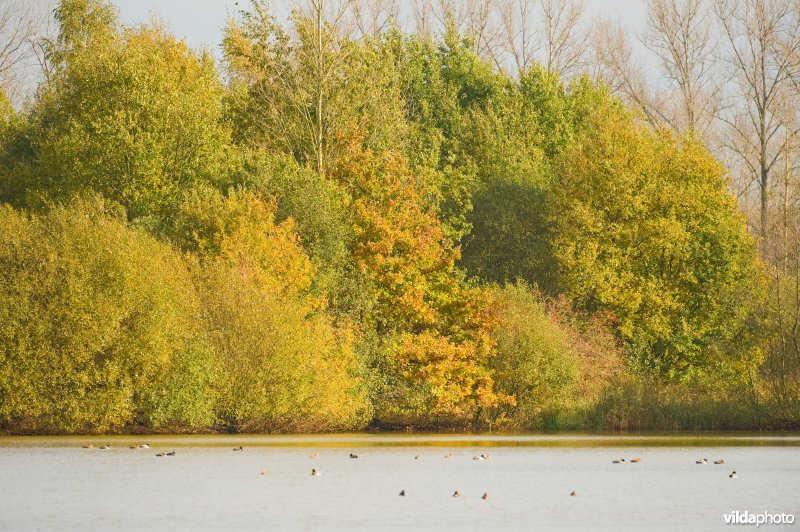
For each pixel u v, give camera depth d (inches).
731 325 3376.0
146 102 3467.0
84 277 2556.6
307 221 3147.1
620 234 3666.3
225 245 2891.2
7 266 2581.2
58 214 2689.5
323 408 2760.8
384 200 3380.9
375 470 1817.2
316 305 2920.8
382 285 3149.6
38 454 2071.9
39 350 2512.3
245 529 1239.5
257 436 2650.1
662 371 3494.1
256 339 2701.8
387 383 3021.7
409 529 1241.4
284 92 3784.5
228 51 3895.2
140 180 3376.0
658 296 3521.2
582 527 1255.5
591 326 3390.7
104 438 2512.3
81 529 1240.2
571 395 3080.7
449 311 3137.3
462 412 3053.6
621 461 1956.2
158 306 2603.3
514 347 3029.0
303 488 1574.8
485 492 1514.5
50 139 3663.9
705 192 3678.6
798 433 2832.2
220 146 3570.4
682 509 1385.3
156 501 1443.2
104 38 3922.2
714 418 3009.4
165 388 2615.7
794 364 3009.4
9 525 1264.8
